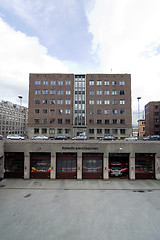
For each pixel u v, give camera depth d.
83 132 45.94
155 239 8.84
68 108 46.72
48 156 19.33
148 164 19.36
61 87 47.16
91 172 19.27
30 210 11.82
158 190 15.88
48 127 46.19
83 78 47.91
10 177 19.28
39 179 18.94
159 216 11.16
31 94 46.78
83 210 11.90
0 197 14.04
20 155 19.39
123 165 20.16
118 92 47.09
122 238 8.88
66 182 17.95
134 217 11.01
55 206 12.45
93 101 46.91
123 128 46.25
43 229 9.59
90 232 9.36
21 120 96.88
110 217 10.98
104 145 19.05
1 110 78.44
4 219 10.61
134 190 15.83
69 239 8.74
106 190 15.77
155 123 62.75
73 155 19.36
